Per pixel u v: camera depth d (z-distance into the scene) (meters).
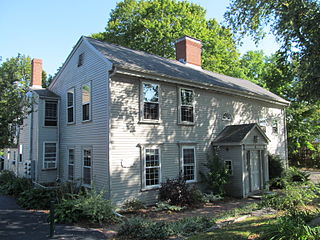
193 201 11.73
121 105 11.28
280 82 26.30
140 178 11.48
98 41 14.12
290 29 13.13
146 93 12.20
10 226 8.37
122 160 11.02
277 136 20.45
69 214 8.90
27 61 28.44
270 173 16.50
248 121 17.81
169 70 13.59
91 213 8.70
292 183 10.91
